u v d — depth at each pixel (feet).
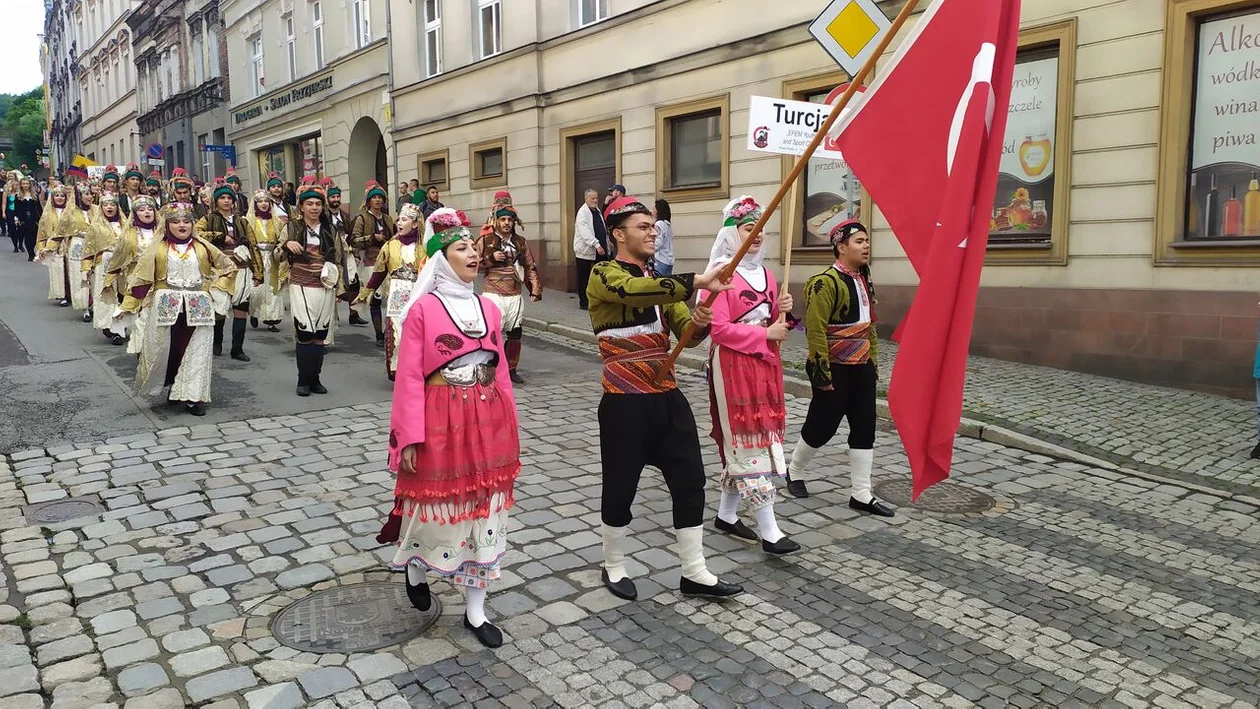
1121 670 12.08
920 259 12.03
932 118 11.89
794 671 11.89
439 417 12.06
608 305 13.56
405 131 67.82
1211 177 27.81
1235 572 15.49
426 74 65.57
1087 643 12.83
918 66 12.01
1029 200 31.89
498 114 56.65
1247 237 27.22
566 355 36.52
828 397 18.07
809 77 37.86
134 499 18.51
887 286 36.47
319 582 14.62
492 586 14.48
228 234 33.04
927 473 11.57
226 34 102.83
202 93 111.14
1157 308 28.63
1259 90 26.68
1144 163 28.60
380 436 23.63
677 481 13.89
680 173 45.44
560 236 53.16
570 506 18.40
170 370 25.20
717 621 13.33
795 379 29.76
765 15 39.58
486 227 29.81
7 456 21.40
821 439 18.54
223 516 17.60
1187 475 20.71
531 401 28.14
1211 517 18.22
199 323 24.89
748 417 15.57
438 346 12.00
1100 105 29.43
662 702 11.10
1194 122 27.96
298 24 85.10
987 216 11.27
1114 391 27.89
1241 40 26.86
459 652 12.29
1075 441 23.00
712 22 42.11
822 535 17.02
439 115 63.10
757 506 15.69
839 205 37.76
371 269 36.76
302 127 86.28
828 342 17.97
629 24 46.68
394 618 13.29
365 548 16.05
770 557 15.88
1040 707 11.12
